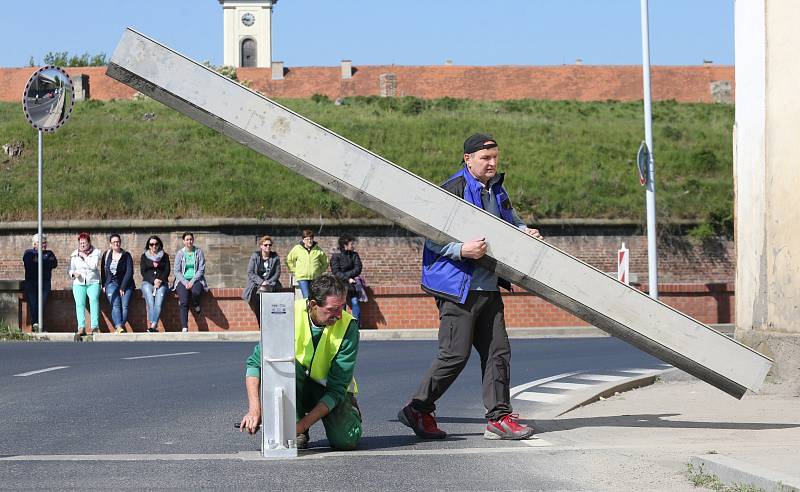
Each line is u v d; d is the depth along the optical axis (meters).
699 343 8.97
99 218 37.44
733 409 10.79
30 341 23.34
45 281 26.86
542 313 30.02
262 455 8.16
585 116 53.47
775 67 12.13
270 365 8.09
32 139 43.78
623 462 7.71
